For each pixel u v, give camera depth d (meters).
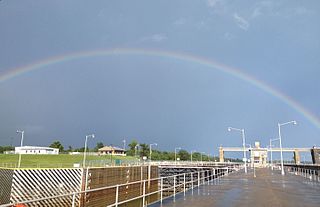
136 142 174.75
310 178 44.53
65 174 48.88
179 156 191.00
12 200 41.91
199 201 18.39
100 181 55.53
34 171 45.22
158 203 17.38
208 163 112.94
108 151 163.62
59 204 46.75
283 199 20.17
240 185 31.55
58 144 174.62
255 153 157.12
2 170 44.34
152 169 84.38
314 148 144.50
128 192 60.22
